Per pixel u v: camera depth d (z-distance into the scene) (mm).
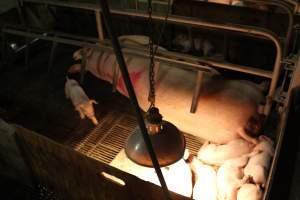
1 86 3818
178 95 2947
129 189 2611
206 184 2680
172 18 2713
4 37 3734
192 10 3625
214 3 3479
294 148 2479
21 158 3275
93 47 3174
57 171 3086
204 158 2877
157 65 3084
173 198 2340
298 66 2416
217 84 2926
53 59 3783
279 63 2473
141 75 3092
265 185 2555
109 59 3328
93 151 3125
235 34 3570
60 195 3555
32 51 4250
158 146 1743
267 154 2670
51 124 3375
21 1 3566
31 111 3508
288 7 2596
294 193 2262
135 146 1792
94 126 3348
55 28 4496
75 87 3275
